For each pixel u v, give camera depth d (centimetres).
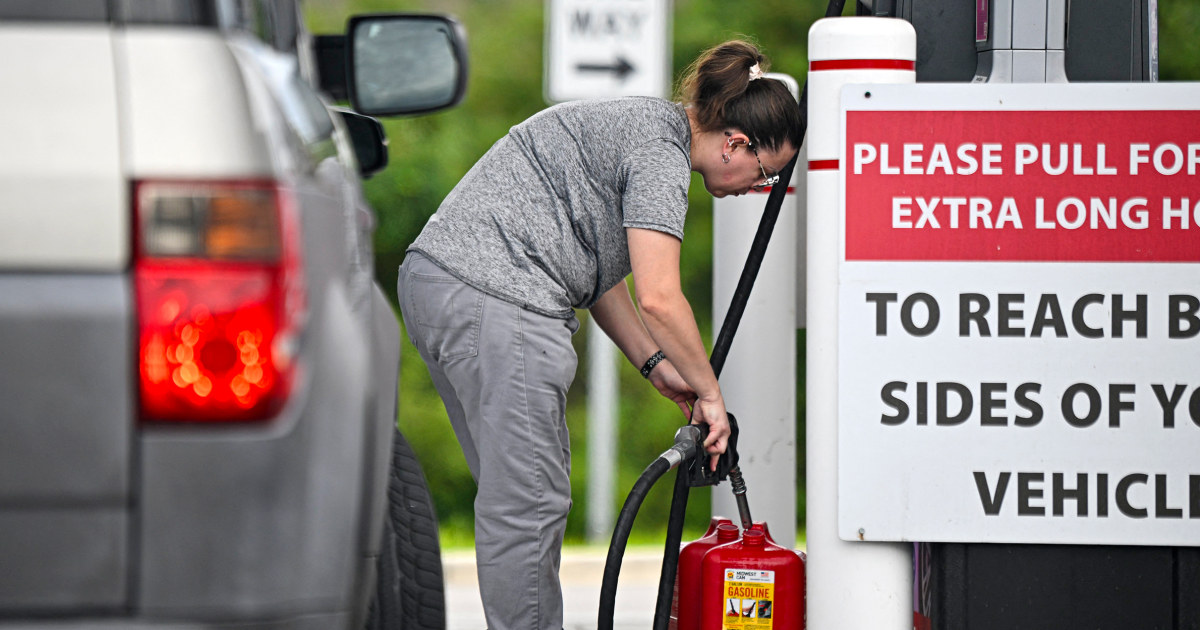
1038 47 1288
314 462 725
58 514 682
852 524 1204
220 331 696
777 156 1337
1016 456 1195
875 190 1196
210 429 695
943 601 1205
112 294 685
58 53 696
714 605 1318
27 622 683
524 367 1304
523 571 1323
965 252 1194
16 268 680
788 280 1570
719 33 4319
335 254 796
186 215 695
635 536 3378
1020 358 1192
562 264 1323
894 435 1199
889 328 1198
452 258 1316
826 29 1220
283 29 1089
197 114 703
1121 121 1184
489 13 4325
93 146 690
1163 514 1190
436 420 3941
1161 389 1188
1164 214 1185
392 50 1408
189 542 693
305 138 789
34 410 678
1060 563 1205
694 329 1280
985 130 1191
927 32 1347
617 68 2292
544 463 1322
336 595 737
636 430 3931
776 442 1572
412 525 1225
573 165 1319
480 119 4259
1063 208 1190
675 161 1294
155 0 724
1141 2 1398
